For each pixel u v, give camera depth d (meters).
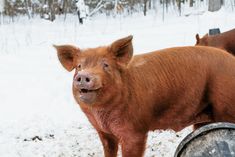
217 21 9.05
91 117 3.01
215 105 3.07
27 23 10.37
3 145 3.91
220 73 3.04
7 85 5.60
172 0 11.54
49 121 4.42
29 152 3.79
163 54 3.07
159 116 3.06
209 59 3.06
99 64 2.75
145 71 2.98
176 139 3.93
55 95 5.24
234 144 2.61
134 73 2.95
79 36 8.85
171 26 9.05
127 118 2.93
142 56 3.06
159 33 8.46
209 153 2.61
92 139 4.01
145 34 8.45
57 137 4.07
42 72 6.21
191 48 3.10
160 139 3.92
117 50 2.81
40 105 4.91
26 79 5.86
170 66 3.03
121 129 2.96
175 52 3.07
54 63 6.75
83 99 2.68
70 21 10.70
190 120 3.15
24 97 5.17
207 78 3.06
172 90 3.02
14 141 4.00
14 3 10.98
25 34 9.20
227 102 3.04
